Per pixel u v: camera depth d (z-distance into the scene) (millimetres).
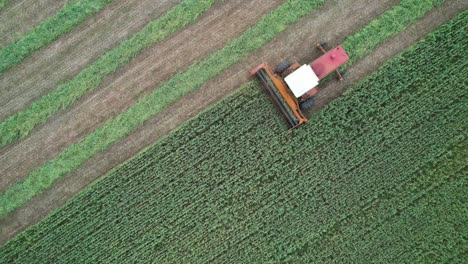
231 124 17562
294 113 16859
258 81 17578
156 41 17969
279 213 17297
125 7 18141
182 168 17562
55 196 17812
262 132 17500
